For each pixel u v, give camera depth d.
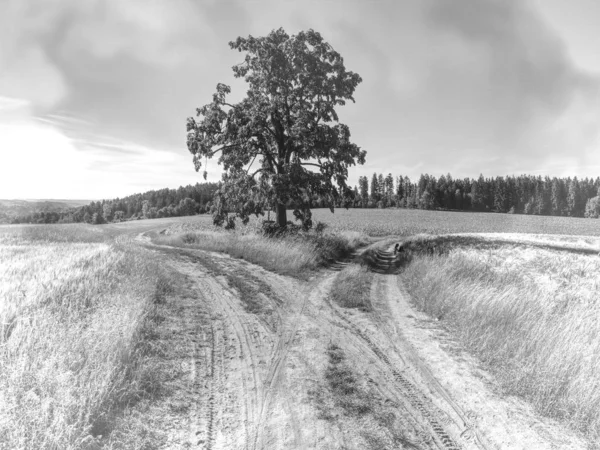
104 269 9.23
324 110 21.12
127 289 7.92
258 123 19.78
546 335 6.27
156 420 4.21
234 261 14.75
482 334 6.96
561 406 4.65
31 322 5.46
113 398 4.28
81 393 4.02
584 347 5.67
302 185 19.88
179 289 9.78
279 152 22.20
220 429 4.20
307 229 23.91
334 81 21.22
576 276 13.31
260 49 20.84
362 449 3.94
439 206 133.25
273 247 15.93
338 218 77.94
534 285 10.45
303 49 20.72
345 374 5.64
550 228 65.81
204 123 20.81
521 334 6.64
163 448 3.77
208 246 19.17
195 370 5.55
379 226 61.12
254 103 20.38
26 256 12.01
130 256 12.24
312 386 5.25
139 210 127.94
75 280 7.95
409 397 5.06
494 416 4.59
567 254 20.89
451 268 12.75
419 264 14.93
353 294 10.25
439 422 4.49
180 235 24.89
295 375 5.58
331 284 11.88
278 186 19.09
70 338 5.02
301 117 19.39
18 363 4.23
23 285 7.20
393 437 4.17
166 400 4.64
